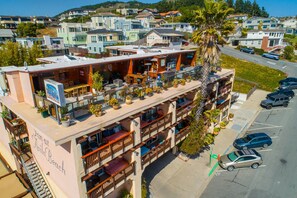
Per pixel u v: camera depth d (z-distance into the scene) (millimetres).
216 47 18531
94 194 12438
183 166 21500
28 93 14555
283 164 21547
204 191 18500
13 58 39312
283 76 51062
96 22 99250
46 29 114125
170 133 18547
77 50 56938
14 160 18312
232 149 24516
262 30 82188
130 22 86000
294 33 108375
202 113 23000
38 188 15344
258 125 30109
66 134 10594
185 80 21031
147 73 22562
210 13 17484
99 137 14383
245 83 45594
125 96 15102
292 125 29562
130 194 16156
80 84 17953
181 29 98375
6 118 16703
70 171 11805
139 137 14789
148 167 21266
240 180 19578
